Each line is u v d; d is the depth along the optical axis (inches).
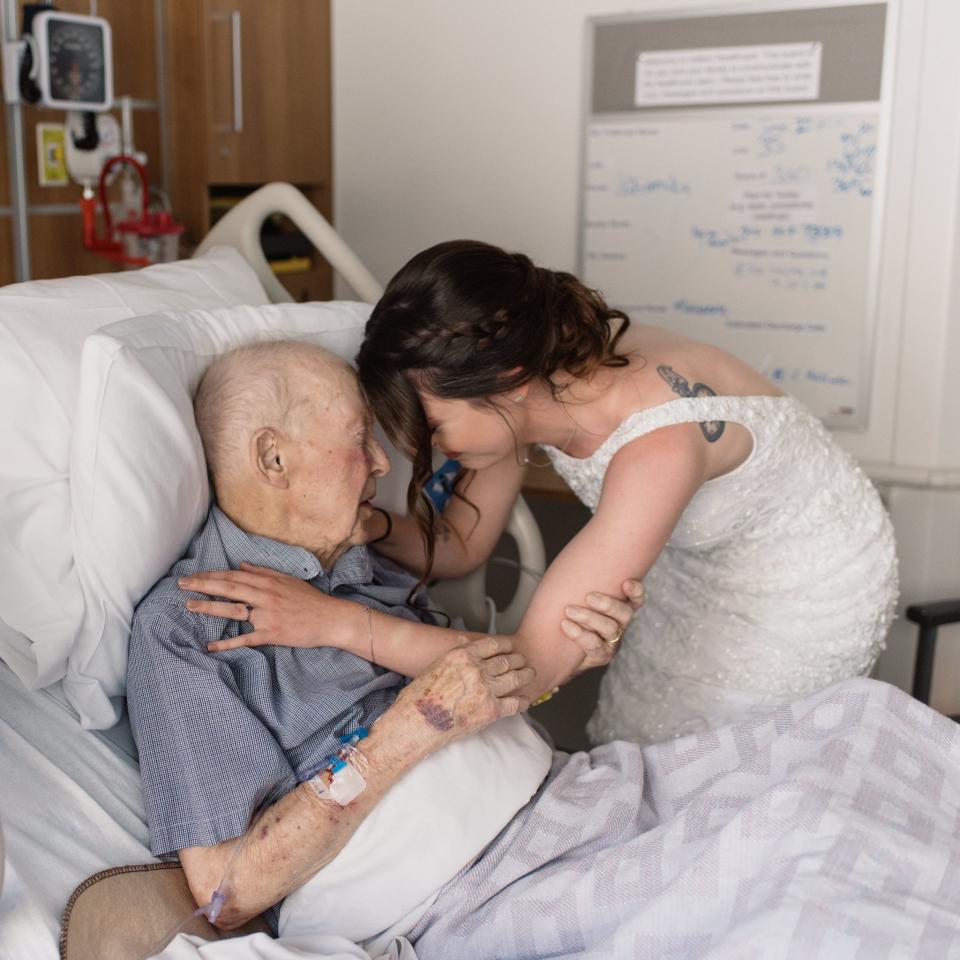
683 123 100.7
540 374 53.1
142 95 87.6
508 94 106.6
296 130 104.0
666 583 68.3
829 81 95.2
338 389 52.5
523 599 70.2
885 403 98.4
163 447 47.9
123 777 49.4
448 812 48.6
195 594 49.4
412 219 112.3
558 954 47.1
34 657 49.3
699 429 56.0
